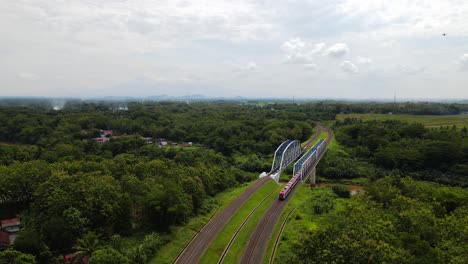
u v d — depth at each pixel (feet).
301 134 605.31
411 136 516.32
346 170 431.84
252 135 567.59
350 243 135.54
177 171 300.61
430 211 191.31
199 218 258.16
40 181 249.34
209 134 574.15
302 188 345.31
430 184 390.42
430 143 447.01
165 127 630.33
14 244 180.24
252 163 442.91
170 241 218.59
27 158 378.73
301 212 265.75
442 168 426.10
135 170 299.58
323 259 132.67
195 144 564.30
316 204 273.95
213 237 227.20
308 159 385.91
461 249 148.46
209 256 200.54
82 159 369.09
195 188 275.18
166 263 191.42
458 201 252.21
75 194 219.61
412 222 173.37
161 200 228.43
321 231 146.72
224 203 297.53
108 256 164.66
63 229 193.16
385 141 499.10
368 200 232.53
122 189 245.24
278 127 588.09
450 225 176.04
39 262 179.42
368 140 516.32
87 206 212.43
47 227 191.42
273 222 250.57
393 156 448.24
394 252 132.36
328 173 432.25
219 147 509.76
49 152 389.39
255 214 266.57
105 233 212.84
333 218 184.44
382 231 155.43
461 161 422.82
